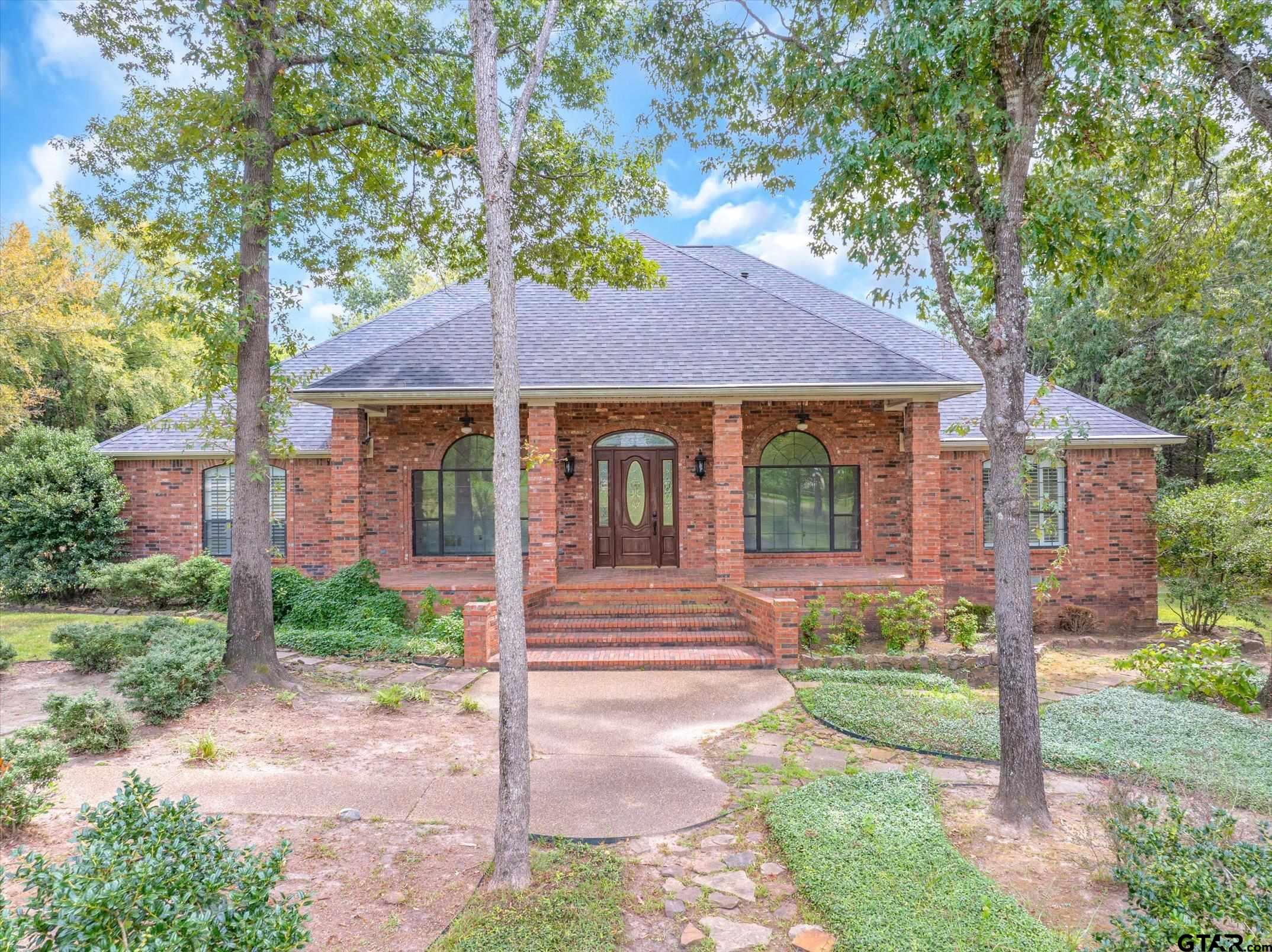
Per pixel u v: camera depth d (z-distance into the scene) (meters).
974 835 5.42
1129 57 6.19
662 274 15.21
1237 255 13.02
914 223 6.32
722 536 12.62
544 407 12.71
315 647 11.23
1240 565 13.40
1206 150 9.34
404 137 10.44
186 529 16.00
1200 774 6.43
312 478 15.43
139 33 9.27
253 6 8.93
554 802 5.94
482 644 10.57
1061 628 14.80
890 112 6.31
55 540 15.52
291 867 4.79
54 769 5.45
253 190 9.11
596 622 11.87
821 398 13.09
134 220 10.11
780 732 7.80
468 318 14.45
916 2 5.74
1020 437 5.81
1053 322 24.52
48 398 23.44
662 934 4.11
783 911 4.35
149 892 2.60
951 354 15.51
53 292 21.14
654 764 6.86
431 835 5.31
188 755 6.80
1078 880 4.75
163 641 8.99
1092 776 6.66
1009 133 5.54
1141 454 15.12
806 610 12.66
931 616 12.22
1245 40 8.52
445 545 14.93
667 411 14.57
